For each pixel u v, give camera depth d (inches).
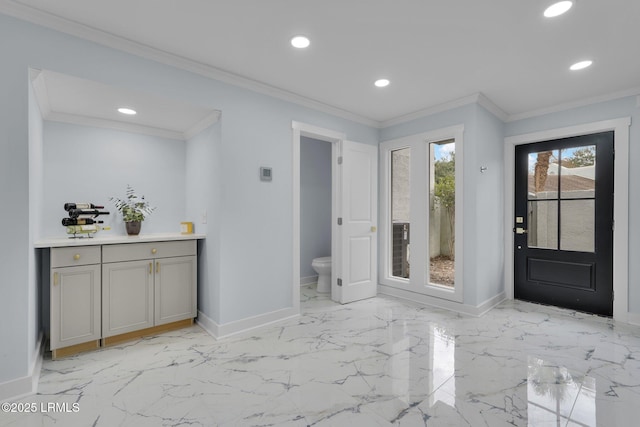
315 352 93.5
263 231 115.6
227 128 106.0
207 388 74.2
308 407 66.9
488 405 67.1
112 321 97.7
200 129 119.4
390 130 158.1
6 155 69.6
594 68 101.1
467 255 128.3
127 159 122.0
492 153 138.4
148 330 107.1
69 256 89.9
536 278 142.6
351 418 63.2
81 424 61.5
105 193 117.1
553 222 137.6
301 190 189.8
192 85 98.4
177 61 94.7
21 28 71.4
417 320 121.4
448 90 119.9
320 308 137.5
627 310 117.4
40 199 97.3
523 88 117.2
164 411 65.6
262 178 115.1
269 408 66.7
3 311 69.2
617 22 76.7
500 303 143.0
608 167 122.9
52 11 72.9
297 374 80.7
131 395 71.3
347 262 146.3
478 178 127.1
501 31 81.2
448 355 91.0
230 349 95.7
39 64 73.6
